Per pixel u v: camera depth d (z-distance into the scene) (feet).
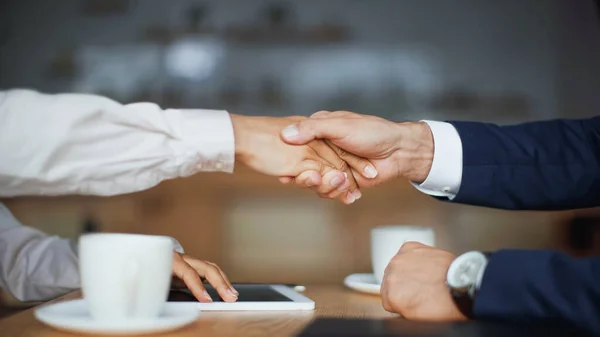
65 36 11.97
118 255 2.17
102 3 12.00
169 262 2.31
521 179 3.63
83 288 2.25
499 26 12.10
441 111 11.99
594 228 9.75
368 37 12.10
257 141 3.66
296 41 12.05
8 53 11.91
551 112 11.99
